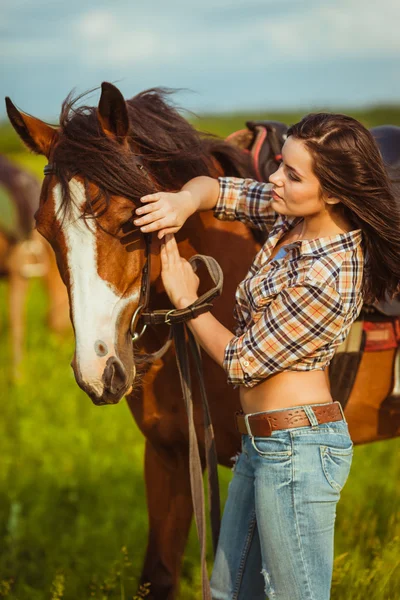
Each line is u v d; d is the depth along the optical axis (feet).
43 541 12.98
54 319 28.17
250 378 7.20
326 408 7.22
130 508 14.30
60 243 7.38
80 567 12.10
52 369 23.56
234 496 7.82
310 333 6.95
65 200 7.30
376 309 9.49
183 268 7.92
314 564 7.18
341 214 7.22
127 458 16.55
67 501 14.82
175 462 9.90
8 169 26.45
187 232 8.88
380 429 10.59
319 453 7.09
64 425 18.66
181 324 8.25
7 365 24.73
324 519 7.14
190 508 10.03
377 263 7.24
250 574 7.83
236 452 9.67
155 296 8.76
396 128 10.36
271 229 8.48
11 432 18.52
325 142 6.79
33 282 43.93
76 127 7.55
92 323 7.22
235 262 9.20
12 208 25.81
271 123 10.01
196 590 11.52
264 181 9.48
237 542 7.80
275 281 7.13
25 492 15.07
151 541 10.18
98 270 7.30
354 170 6.77
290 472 7.07
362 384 10.04
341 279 6.91
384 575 10.22
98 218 7.29
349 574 10.62
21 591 11.57
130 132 8.14
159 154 8.33
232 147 9.46
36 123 8.23
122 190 7.32
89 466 16.07
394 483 14.39
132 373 7.57
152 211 7.44
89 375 7.14
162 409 9.42
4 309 35.29
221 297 9.10
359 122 7.06
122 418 19.10
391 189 7.10
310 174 6.93
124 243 7.50
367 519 12.53
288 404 7.23
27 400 20.42
